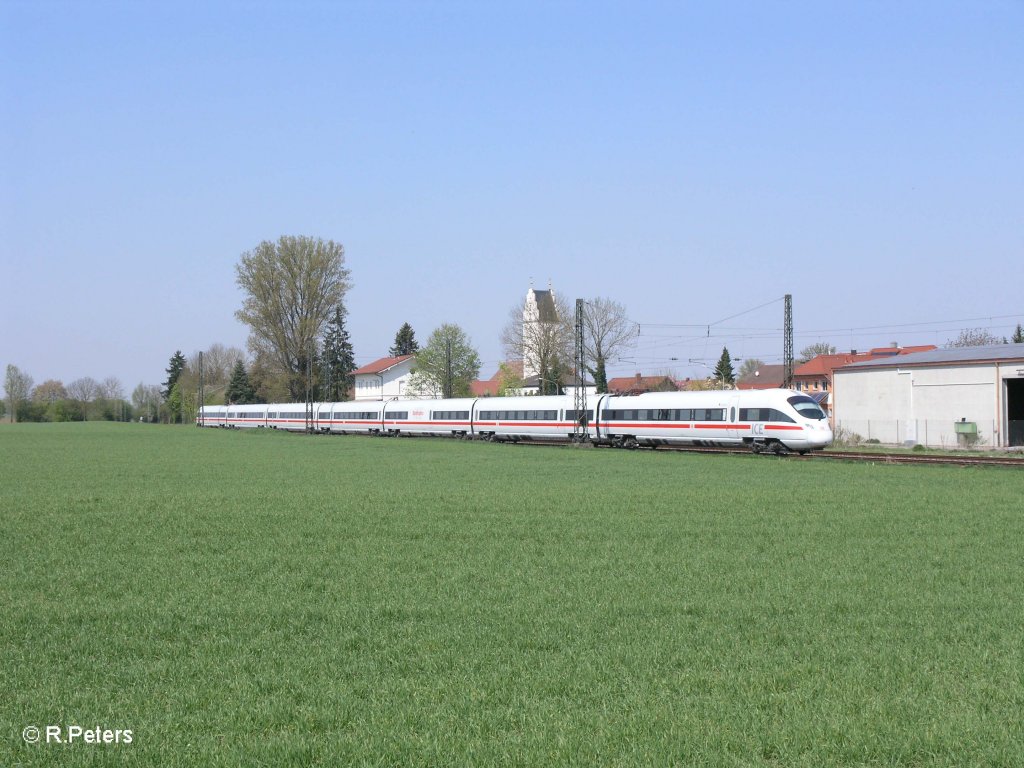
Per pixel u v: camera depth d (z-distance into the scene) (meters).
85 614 14.88
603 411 66.75
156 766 8.81
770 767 8.71
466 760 8.79
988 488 34.41
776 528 24.47
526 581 17.45
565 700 10.55
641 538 22.97
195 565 19.44
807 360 171.62
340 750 9.01
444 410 84.94
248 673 11.72
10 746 9.31
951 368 59.94
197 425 138.50
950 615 14.48
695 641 12.99
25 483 38.91
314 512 28.38
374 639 13.20
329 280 106.00
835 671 11.52
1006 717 9.88
